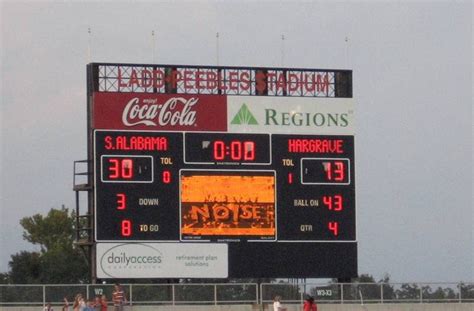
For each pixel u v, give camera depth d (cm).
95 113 6022
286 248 6156
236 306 6131
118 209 6000
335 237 6200
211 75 6191
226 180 6122
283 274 6147
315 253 6178
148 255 6028
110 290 6000
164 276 6044
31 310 5950
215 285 6122
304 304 5966
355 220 6228
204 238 6084
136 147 6047
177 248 6056
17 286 5953
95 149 6000
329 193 6212
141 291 6038
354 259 6216
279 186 6175
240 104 6194
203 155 6112
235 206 6119
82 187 6103
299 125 6234
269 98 6225
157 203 6044
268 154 6178
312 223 6188
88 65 6097
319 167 6216
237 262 6112
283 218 6166
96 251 5978
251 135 6178
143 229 6022
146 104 6088
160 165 6059
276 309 5944
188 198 6078
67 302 5953
